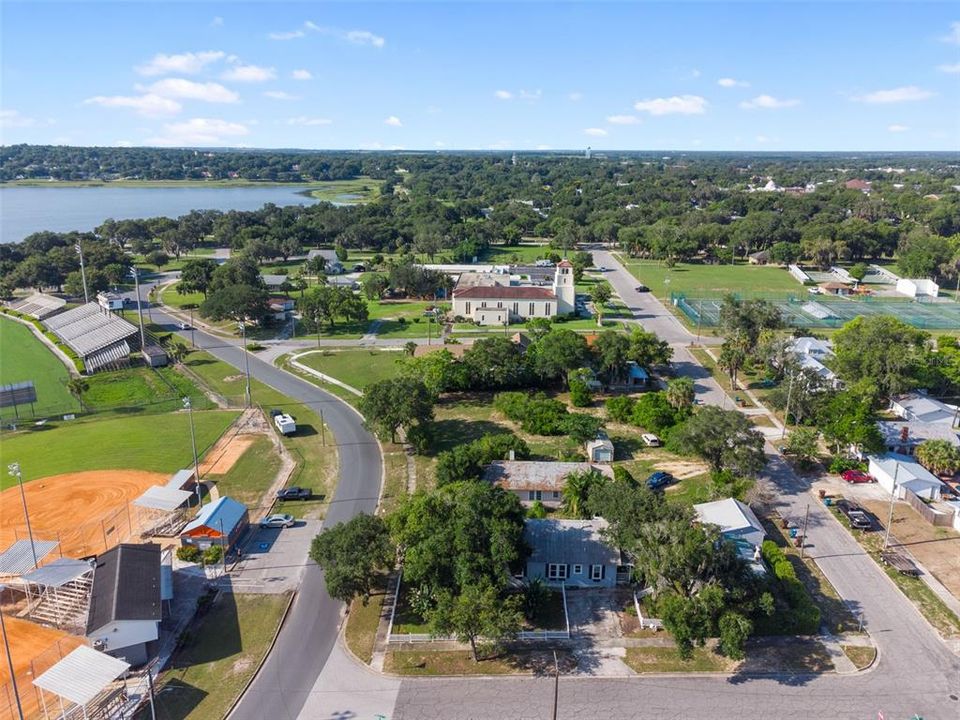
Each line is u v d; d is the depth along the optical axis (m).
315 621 58.09
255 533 71.88
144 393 117.31
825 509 75.56
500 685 50.84
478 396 112.56
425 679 51.44
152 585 57.28
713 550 54.00
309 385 120.25
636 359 112.31
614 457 88.81
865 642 55.22
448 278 194.38
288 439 96.88
